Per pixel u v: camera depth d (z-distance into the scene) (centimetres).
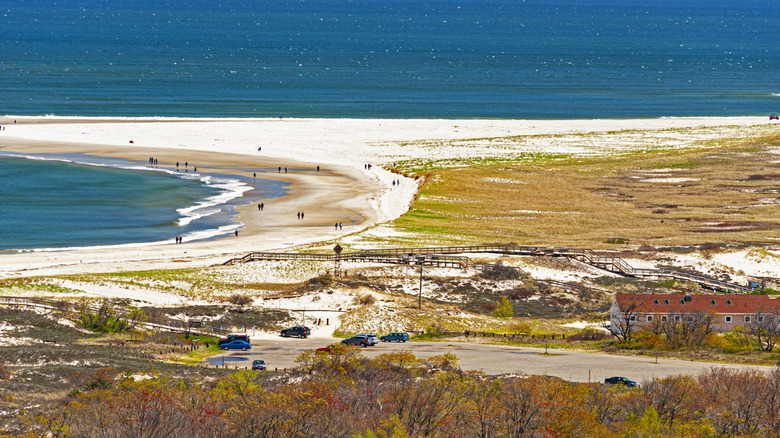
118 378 6512
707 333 9194
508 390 5744
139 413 4981
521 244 15350
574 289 12619
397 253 14388
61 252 14288
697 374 7144
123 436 4709
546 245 15238
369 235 16088
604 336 9644
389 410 5334
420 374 6600
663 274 13375
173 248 14800
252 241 15488
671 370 7519
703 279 13062
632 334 9394
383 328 10238
